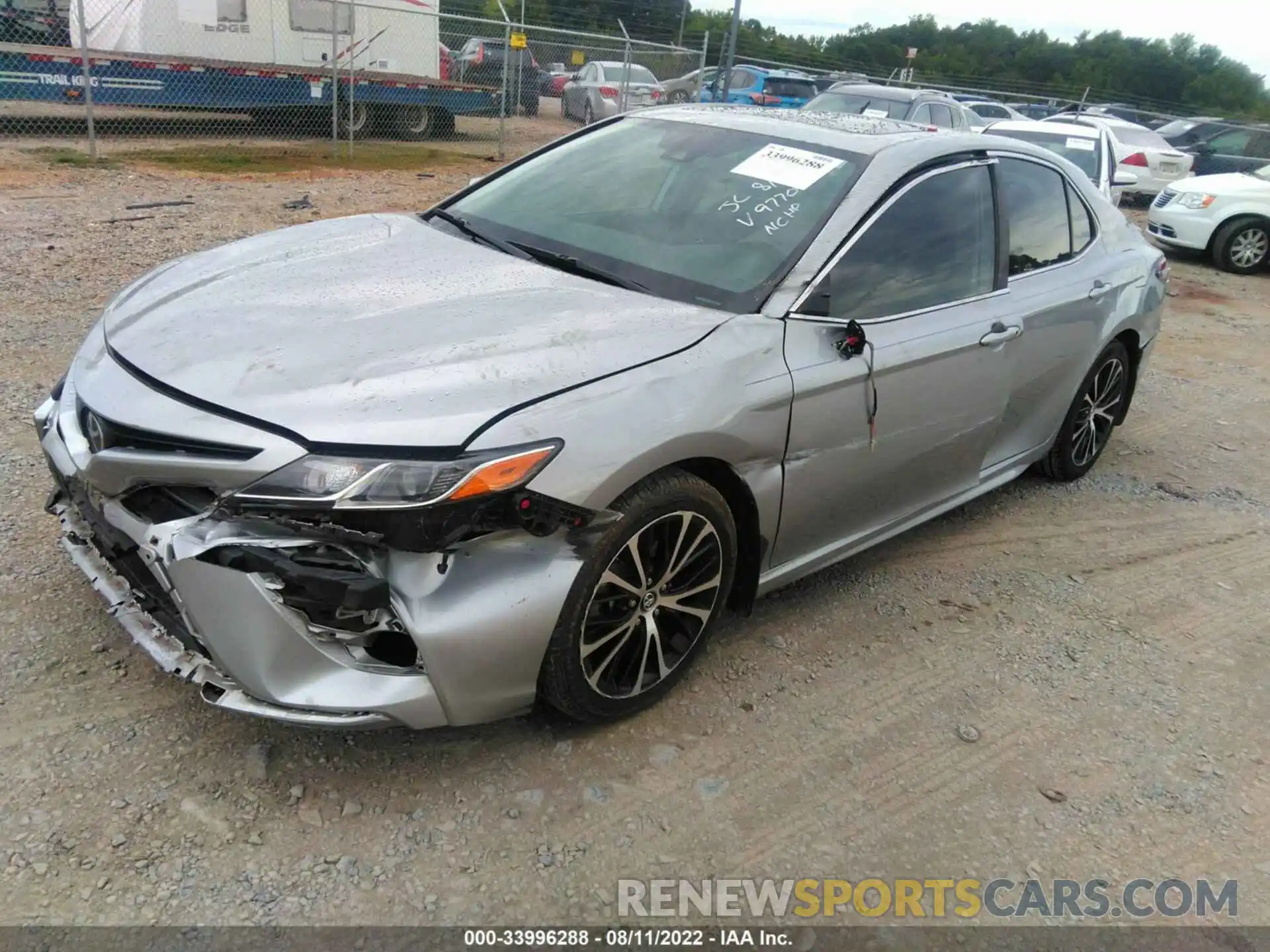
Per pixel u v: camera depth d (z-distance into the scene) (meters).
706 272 3.11
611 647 2.68
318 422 2.24
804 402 2.92
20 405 4.40
